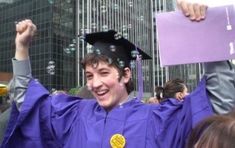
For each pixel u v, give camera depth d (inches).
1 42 1416.1
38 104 94.3
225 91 80.0
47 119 95.1
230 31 79.4
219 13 80.6
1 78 1234.0
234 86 81.3
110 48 97.7
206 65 82.3
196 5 81.3
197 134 48.2
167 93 187.6
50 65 140.6
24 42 96.0
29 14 1332.4
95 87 88.4
